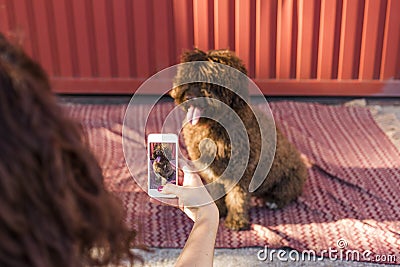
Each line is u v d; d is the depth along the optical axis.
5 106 0.52
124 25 2.88
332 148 2.50
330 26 2.84
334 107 2.86
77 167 0.60
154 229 2.03
